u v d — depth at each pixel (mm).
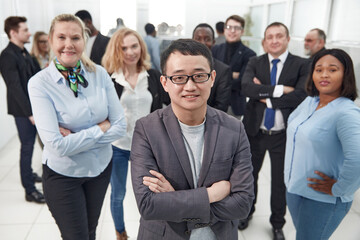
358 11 3049
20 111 2471
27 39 2535
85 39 1501
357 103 2188
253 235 2285
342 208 1429
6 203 2629
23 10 4438
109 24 5098
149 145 972
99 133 1478
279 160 2174
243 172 980
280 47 2094
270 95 2092
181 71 820
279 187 2170
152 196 919
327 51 1417
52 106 1396
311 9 3893
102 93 1569
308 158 1451
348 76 1357
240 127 1015
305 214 1512
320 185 1411
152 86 2064
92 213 1655
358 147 1231
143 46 1999
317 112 1452
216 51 3230
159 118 989
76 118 1450
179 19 5180
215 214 948
